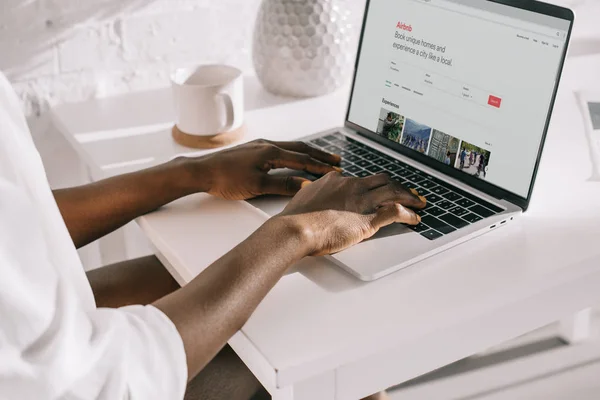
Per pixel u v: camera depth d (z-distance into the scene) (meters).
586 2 1.68
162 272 1.10
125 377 0.58
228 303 0.67
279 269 0.73
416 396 1.46
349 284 0.78
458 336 0.76
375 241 0.84
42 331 0.55
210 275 0.70
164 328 0.63
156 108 1.31
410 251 0.81
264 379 0.68
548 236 0.85
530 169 0.88
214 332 0.66
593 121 1.18
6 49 1.26
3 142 0.58
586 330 1.62
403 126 1.06
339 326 0.71
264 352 0.67
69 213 0.90
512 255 0.82
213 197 0.98
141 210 0.93
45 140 1.36
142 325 0.62
